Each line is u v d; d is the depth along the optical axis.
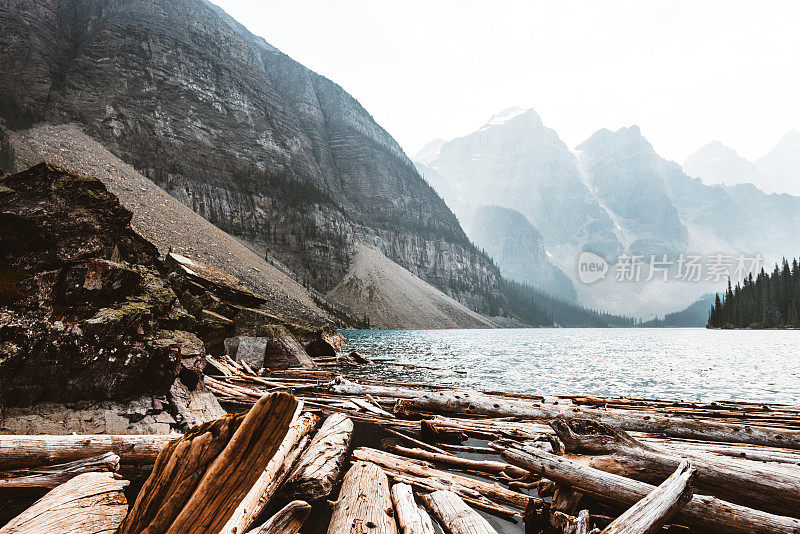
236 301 23.88
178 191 121.81
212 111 152.62
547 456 5.84
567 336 98.12
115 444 5.73
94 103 119.56
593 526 4.70
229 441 2.34
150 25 150.00
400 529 4.57
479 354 38.28
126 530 2.49
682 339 76.31
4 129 91.62
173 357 9.39
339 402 12.74
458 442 8.77
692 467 4.85
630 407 11.93
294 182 164.88
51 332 7.79
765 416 10.55
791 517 4.38
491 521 5.02
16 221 8.80
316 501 5.49
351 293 150.25
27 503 4.51
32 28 120.94
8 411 7.16
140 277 10.29
